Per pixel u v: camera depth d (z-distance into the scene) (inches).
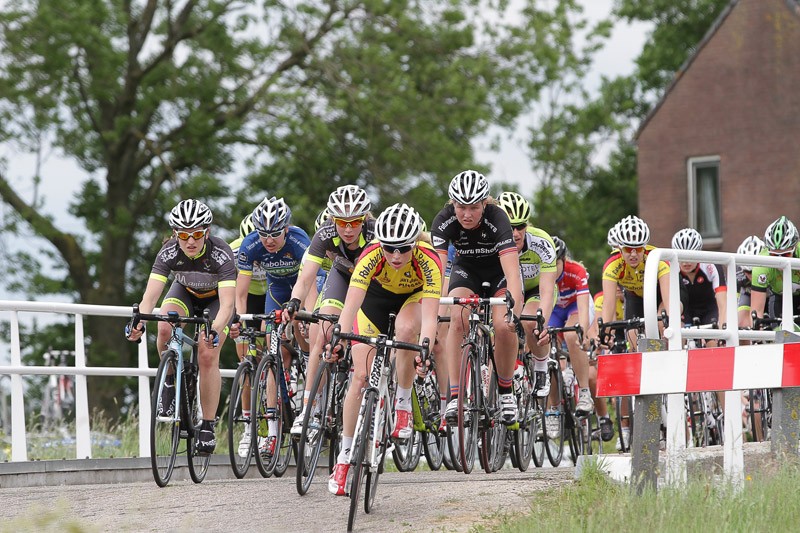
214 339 747.4
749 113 2123.5
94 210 2427.4
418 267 649.6
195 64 2223.2
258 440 812.6
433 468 865.5
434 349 824.9
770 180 2098.9
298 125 2095.2
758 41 2119.8
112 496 722.2
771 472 617.3
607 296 932.6
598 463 669.3
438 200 2177.7
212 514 631.2
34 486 817.5
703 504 550.6
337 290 753.0
